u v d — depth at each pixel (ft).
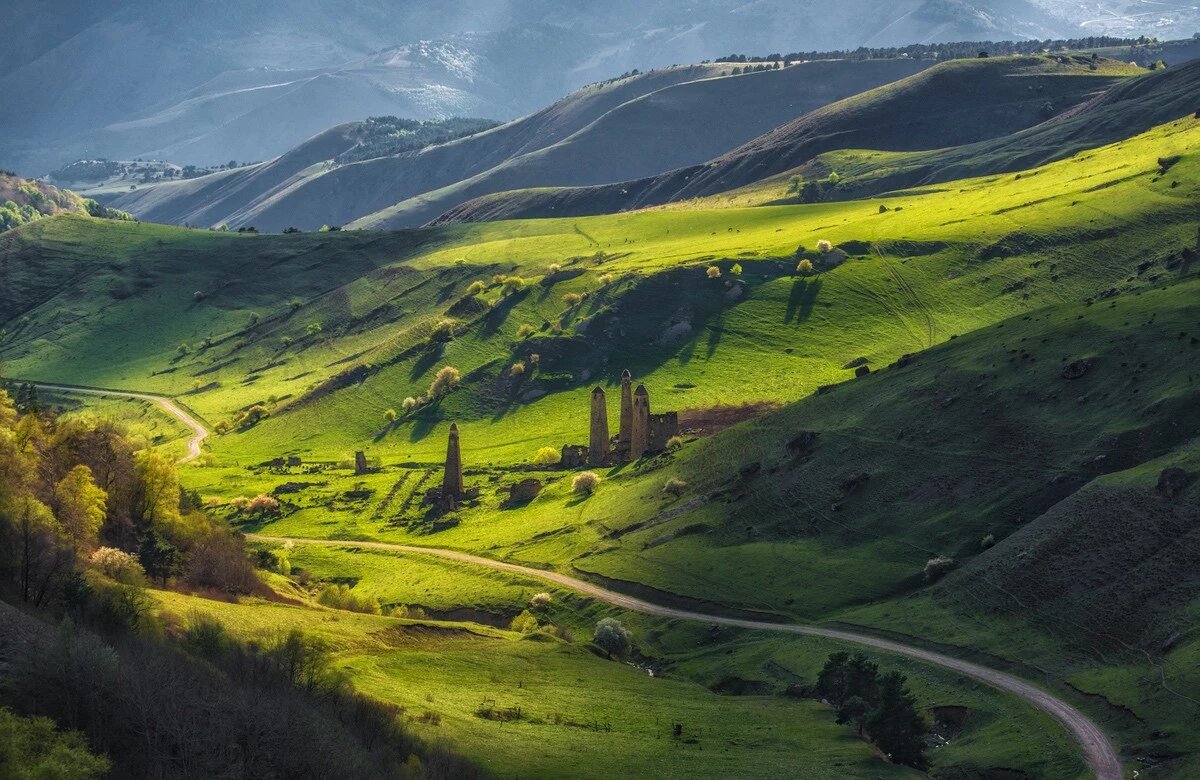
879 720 486.38
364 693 438.81
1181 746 433.89
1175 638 510.58
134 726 325.62
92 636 343.46
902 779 436.76
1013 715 498.69
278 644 439.22
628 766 426.10
